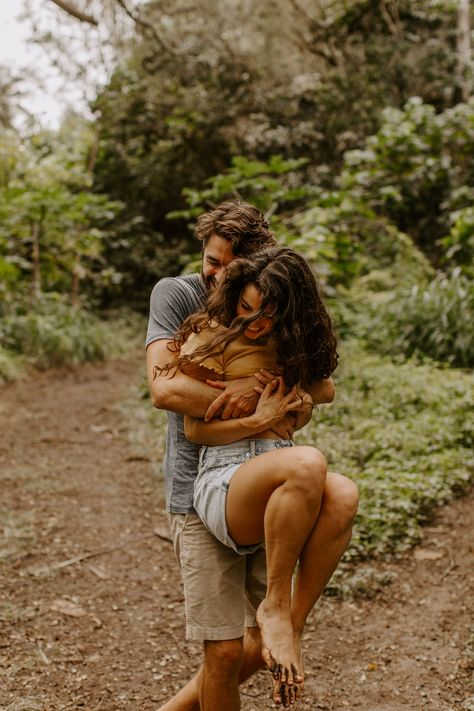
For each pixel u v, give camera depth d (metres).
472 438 5.50
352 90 14.70
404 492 4.34
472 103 11.86
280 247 1.95
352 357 7.30
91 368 10.73
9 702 2.62
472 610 3.34
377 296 9.30
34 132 13.37
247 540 1.88
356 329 8.30
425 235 12.42
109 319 14.39
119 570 3.89
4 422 7.35
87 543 4.25
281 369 1.93
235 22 15.69
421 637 3.13
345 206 9.08
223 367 1.92
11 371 9.59
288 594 1.81
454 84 14.42
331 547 1.86
